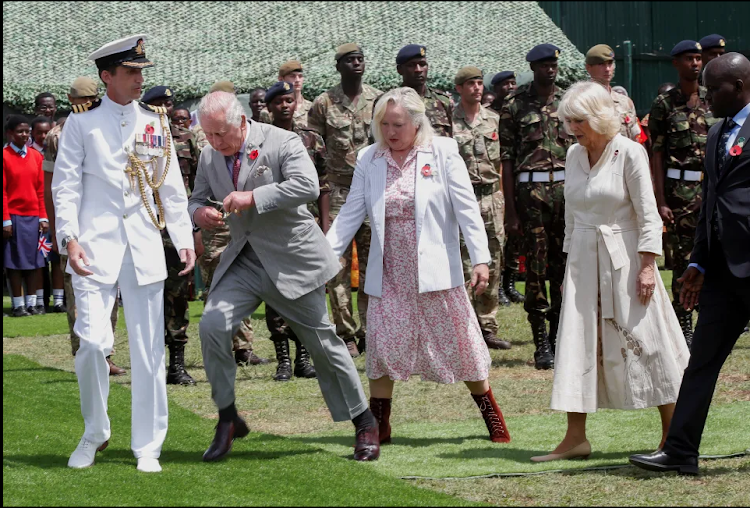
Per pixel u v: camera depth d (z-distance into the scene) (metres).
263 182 14.88
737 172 13.84
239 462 14.63
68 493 12.91
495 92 37.41
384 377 16.42
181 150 23.39
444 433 17.34
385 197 16.19
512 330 29.34
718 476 13.92
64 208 14.08
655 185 24.98
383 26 51.62
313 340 15.17
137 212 14.54
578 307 15.27
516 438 16.84
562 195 23.33
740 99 14.02
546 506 12.73
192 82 46.19
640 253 15.13
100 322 14.30
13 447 15.85
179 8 51.69
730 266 13.71
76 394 20.58
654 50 60.41
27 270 37.06
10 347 28.62
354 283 38.41
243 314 14.93
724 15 59.28
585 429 15.99
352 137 24.92
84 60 47.78
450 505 12.43
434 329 16.19
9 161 36.31
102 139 14.37
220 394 14.81
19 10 49.62
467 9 53.09
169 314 22.81
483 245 15.99
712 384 14.13
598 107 15.12
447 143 16.27
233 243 15.07
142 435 14.51
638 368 15.05
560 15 62.12
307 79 46.47
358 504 12.45
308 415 19.09
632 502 12.80
